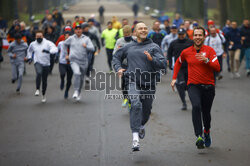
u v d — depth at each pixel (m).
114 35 44.56
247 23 42.56
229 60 47.16
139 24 18.81
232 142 20.80
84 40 30.52
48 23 63.56
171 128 23.70
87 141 21.33
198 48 18.84
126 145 20.52
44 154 19.41
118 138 21.78
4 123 25.41
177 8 133.75
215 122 25.02
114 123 25.03
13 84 39.06
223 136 21.92
